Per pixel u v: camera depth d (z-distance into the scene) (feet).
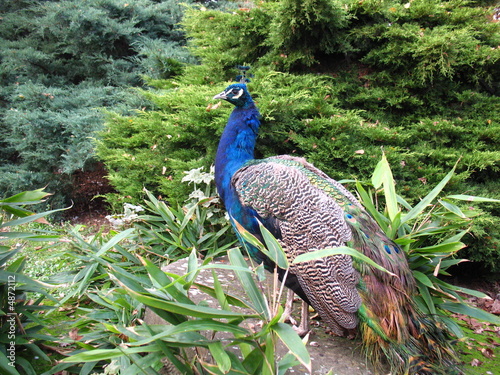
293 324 4.24
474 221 5.21
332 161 5.64
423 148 5.96
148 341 2.81
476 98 6.45
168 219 5.37
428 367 3.44
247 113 4.43
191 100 5.92
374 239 3.77
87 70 11.17
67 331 4.31
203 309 2.85
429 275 4.36
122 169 6.81
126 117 7.14
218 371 2.95
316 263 3.55
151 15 11.82
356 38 6.48
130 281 3.31
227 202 4.15
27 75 10.94
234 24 6.86
